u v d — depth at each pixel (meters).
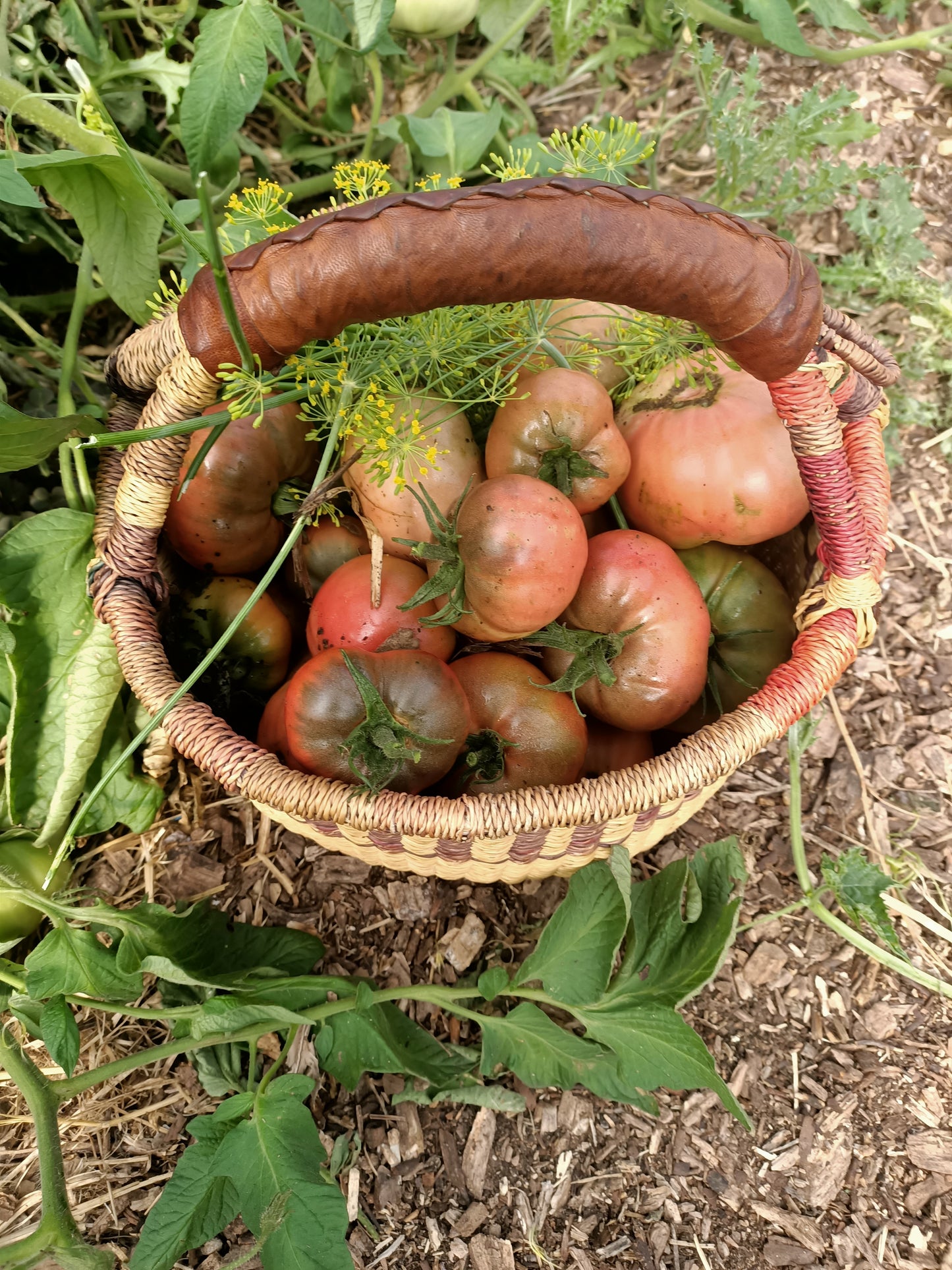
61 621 1.19
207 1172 0.98
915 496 1.71
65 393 1.36
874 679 1.55
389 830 0.92
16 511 1.43
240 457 1.13
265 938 1.22
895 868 1.39
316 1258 0.90
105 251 1.26
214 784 1.41
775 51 2.05
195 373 0.86
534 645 1.15
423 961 1.30
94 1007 1.10
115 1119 1.17
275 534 1.24
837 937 1.34
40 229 1.51
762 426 1.11
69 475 1.25
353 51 1.40
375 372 0.93
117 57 1.79
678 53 2.05
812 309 0.83
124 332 1.72
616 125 1.07
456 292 0.79
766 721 0.98
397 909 1.33
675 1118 1.20
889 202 1.74
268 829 1.38
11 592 1.17
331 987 1.13
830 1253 1.12
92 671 1.19
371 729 0.94
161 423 0.91
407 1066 1.10
